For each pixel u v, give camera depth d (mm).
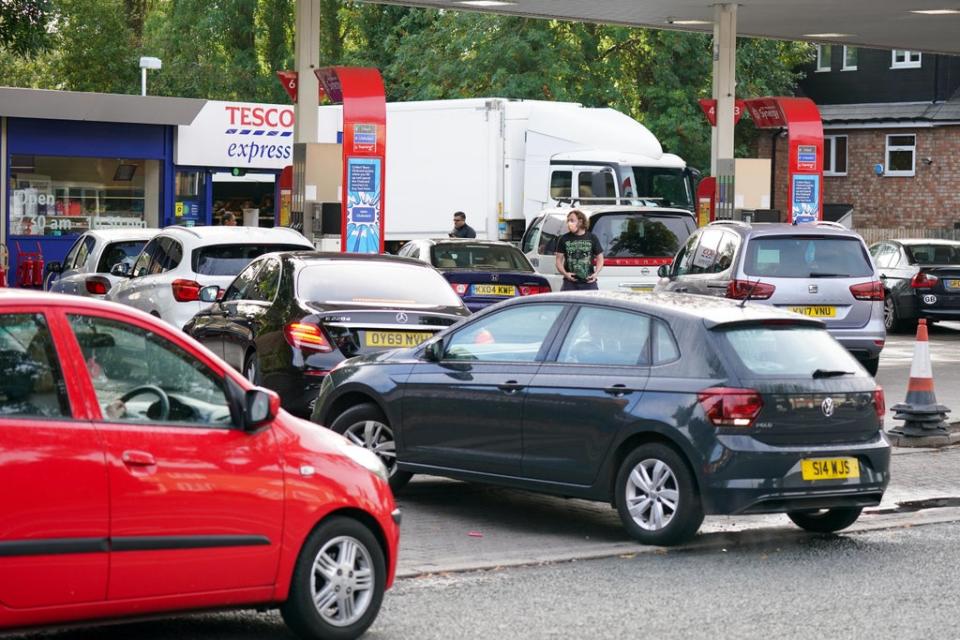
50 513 13234
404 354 24172
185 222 75812
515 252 47438
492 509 24266
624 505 21266
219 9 122000
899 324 66250
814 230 40344
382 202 46969
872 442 21469
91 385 13797
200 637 15750
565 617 16938
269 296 29922
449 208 71312
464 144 70562
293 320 28141
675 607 17500
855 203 111750
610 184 68875
